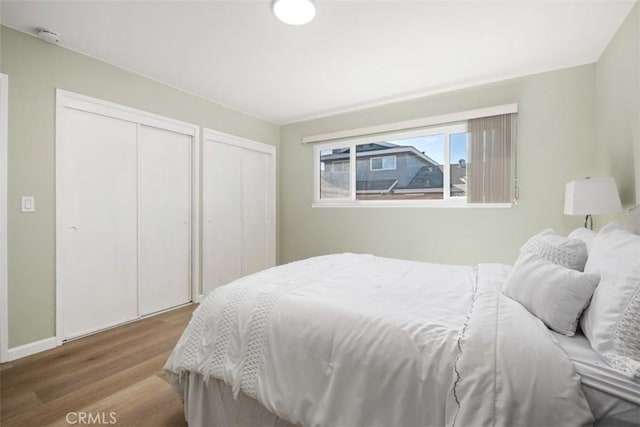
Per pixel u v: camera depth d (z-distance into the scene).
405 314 1.16
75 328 2.40
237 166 3.83
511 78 2.83
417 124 3.29
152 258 2.94
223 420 1.31
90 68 2.44
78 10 1.88
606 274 1.04
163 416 1.51
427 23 2.02
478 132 2.95
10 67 2.04
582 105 2.56
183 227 3.21
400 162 3.52
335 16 1.94
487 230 2.97
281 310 1.28
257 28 2.07
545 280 1.16
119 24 2.03
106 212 2.58
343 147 3.93
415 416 0.91
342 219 3.89
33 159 2.14
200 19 1.97
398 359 0.97
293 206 4.33
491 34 2.14
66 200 2.33
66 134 2.32
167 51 2.39
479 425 0.77
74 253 2.39
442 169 3.26
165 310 3.04
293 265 2.09
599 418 0.78
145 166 2.87
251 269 4.02
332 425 1.00
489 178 2.90
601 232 1.33
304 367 1.12
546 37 2.18
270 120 4.21
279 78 2.88
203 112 3.37
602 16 1.93
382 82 2.95
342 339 1.08
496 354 0.87
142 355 2.13
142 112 2.79
